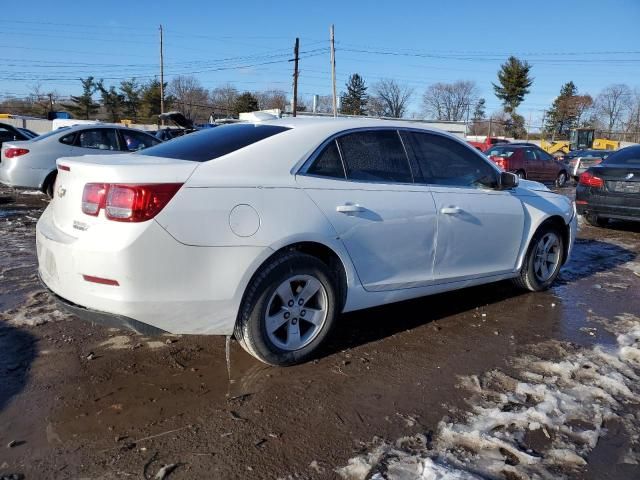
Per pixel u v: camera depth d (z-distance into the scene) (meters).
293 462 2.44
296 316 3.33
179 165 2.98
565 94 89.00
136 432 2.63
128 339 3.71
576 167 15.22
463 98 86.50
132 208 2.76
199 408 2.87
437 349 3.76
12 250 6.09
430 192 3.99
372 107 84.31
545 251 5.13
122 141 10.22
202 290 2.94
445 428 2.73
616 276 6.02
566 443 2.64
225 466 2.40
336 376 3.29
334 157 3.55
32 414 2.76
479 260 4.42
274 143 3.33
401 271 3.82
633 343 3.92
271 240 3.10
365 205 3.54
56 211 3.23
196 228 2.88
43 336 3.70
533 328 4.24
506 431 2.73
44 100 72.56
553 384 3.26
